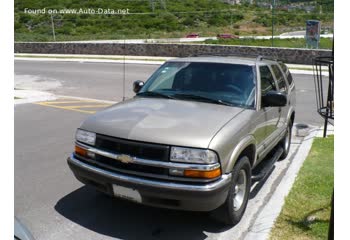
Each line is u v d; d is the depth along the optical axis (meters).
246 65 4.98
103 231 4.01
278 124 5.68
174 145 3.58
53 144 7.23
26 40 35.56
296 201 4.64
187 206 3.60
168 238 3.90
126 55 28.55
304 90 14.81
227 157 3.72
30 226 4.07
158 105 4.41
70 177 5.52
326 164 6.07
